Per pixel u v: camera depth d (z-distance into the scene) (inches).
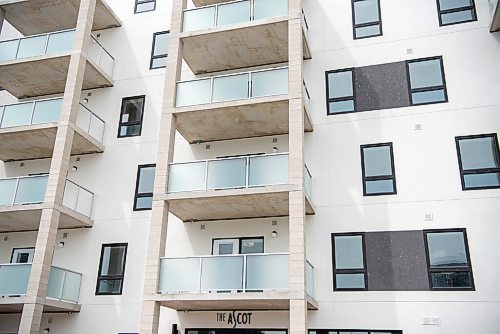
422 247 507.5
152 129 658.8
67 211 586.9
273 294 455.8
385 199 537.3
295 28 568.4
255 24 585.9
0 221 622.2
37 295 529.0
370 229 530.3
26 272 547.5
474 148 528.4
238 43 613.3
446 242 502.9
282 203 532.4
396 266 508.1
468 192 513.7
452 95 556.1
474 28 577.6
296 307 445.4
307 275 491.2
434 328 476.1
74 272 591.8
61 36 674.8
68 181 606.9
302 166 499.8
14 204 587.8
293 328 438.9
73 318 584.1
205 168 537.0
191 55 637.9
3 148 671.1
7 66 671.8
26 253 646.5
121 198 631.8
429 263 499.8
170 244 589.3
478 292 476.1
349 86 600.4
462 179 519.8
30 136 637.3
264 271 470.6
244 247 566.6
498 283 473.7
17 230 655.8
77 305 584.4
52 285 556.7
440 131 545.6
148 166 640.4
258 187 507.2
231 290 473.1
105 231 619.5
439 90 563.5
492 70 552.4
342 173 561.9
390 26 613.0
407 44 597.0
